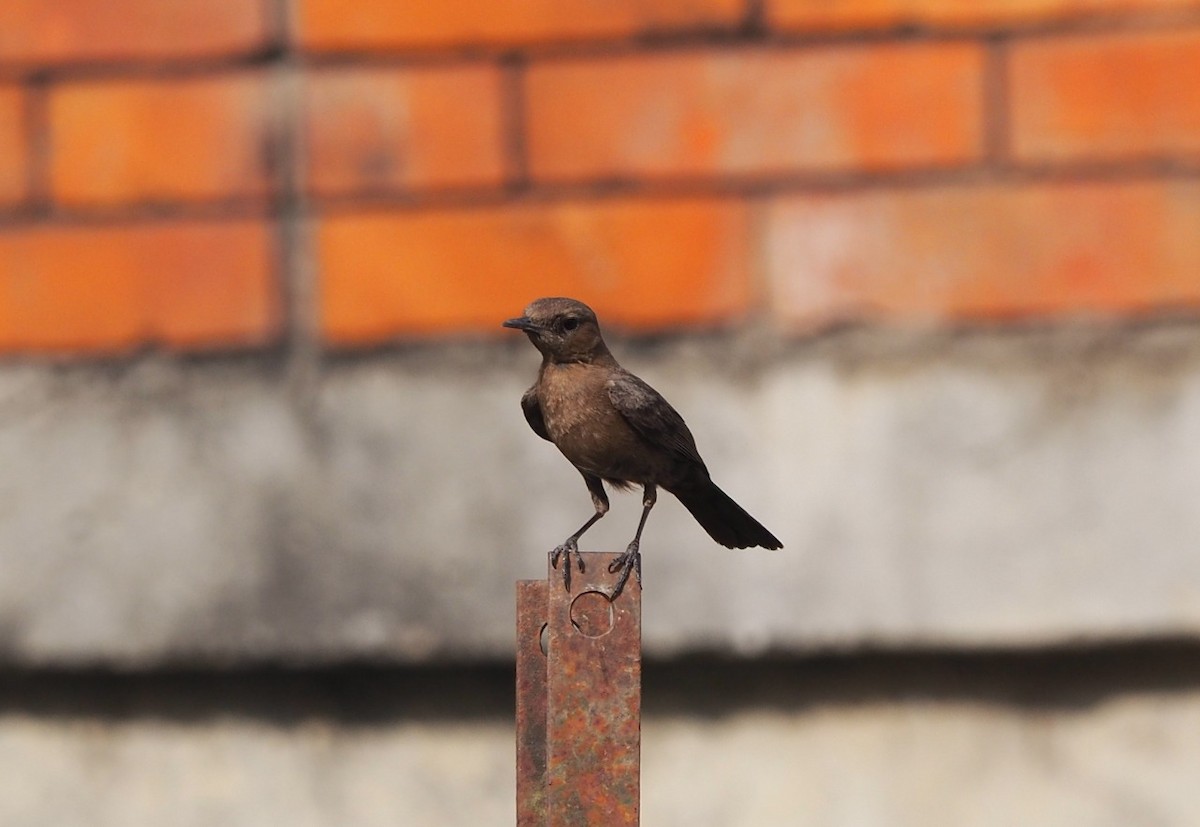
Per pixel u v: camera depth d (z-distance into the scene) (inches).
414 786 398.6
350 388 392.5
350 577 387.9
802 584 382.9
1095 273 386.6
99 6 398.3
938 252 389.1
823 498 384.2
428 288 393.7
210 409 393.4
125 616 389.1
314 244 395.5
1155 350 384.5
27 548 390.9
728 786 394.6
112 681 401.7
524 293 393.1
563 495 387.5
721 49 394.0
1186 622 377.4
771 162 392.5
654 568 385.7
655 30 394.9
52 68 397.7
